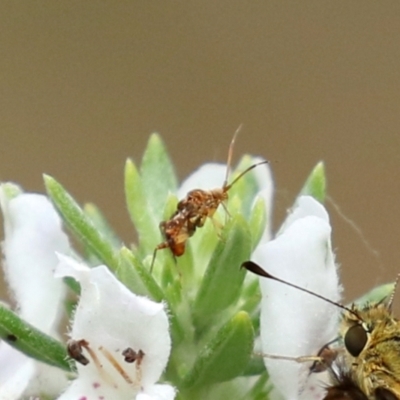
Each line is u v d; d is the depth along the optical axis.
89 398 0.11
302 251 0.11
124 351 0.11
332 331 0.11
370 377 0.11
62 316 0.11
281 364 0.11
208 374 0.11
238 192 0.12
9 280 0.11
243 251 0.11
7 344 0.11
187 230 0.11
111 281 0.11
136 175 0.12
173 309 0.11
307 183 0.11
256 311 0.11
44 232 0.11
